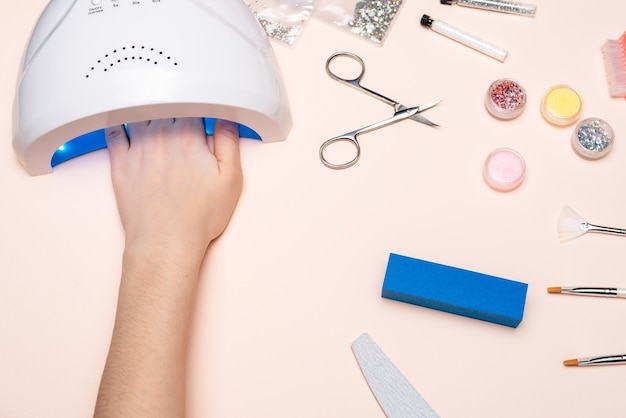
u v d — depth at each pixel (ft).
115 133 2.68
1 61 2.91
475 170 2.62
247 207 2.60
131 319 2.19
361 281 2.47
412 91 2.76
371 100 2.75
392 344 2.37
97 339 2.43
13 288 2.52
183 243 2.36
